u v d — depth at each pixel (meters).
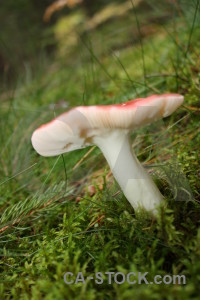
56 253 0.27
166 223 0.25
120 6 0.76
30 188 0.39
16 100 0.63
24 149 0.44
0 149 0.47
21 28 1.27
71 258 0.26
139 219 0.26
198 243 0.25
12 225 0.32
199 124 0.36
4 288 0.26
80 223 0.30
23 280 0.26
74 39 0.83
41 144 0.26
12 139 0.47
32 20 1.31
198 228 0.26
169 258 0.26
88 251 0.27
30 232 0.32
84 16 0.91
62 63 0.80
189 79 0.39
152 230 0.26
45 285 0.24
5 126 0.50
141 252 0.25
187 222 0.26
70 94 0.64
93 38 0.74
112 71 0.62
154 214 0.26
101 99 0.49
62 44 0.87
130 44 0.66
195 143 0.34
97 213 0.30
